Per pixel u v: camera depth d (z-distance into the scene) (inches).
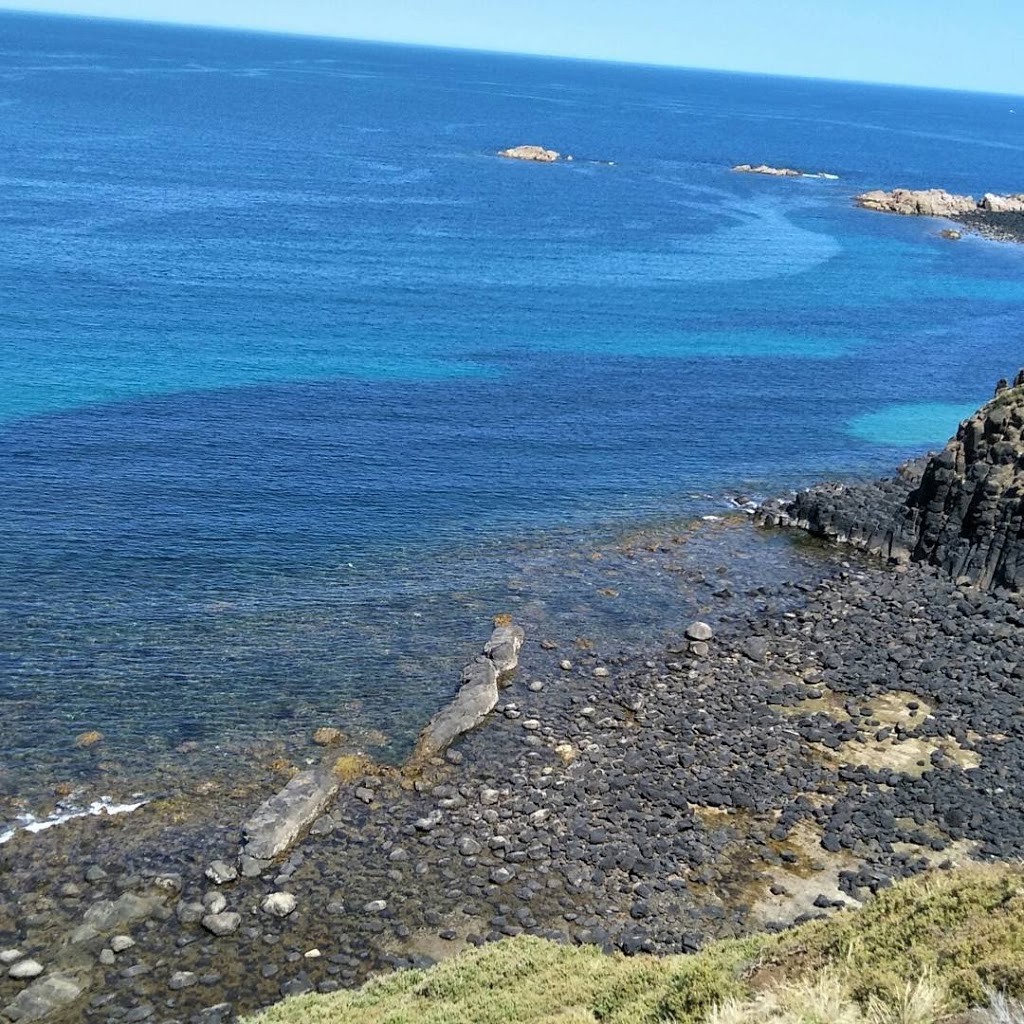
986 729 1523.1
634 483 2571.4
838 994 586.2
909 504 2284.7
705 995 645.3
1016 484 2054.6
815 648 1779.0
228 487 2309.3
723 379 3484.3
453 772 1395.2
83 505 2142.0
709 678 1673.2
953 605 1940.2
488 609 1881.2
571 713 1553.9
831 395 3403.1
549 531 2256.4
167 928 1097.4
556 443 2790.4
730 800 1343.5
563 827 1282.0
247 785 1343.5
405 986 935.0
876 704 1599.4
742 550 2229.3
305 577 1952.5
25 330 3270.2
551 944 985.5
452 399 3048.7
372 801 1327.5
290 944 1083.3
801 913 1139.9
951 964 602.9
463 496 2401.6
